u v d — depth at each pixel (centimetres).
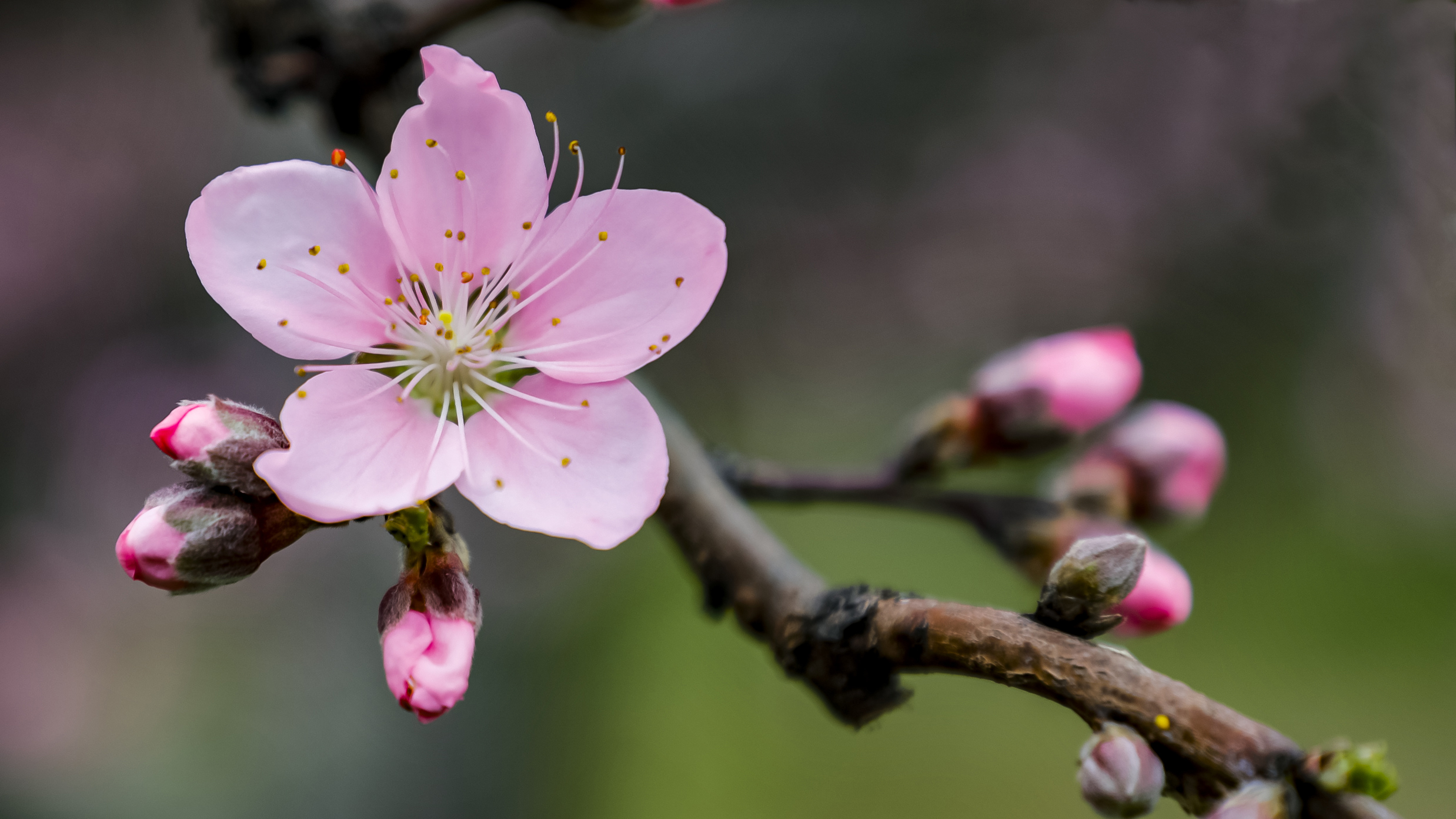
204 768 54
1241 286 59
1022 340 66
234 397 58
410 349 33
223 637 56
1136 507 37
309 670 54
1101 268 64
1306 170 44
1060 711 59
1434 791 58
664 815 56
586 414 33
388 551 55
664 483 33
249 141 57
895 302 66
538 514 32
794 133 62
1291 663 61
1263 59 43
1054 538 36
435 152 33
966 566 63
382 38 36
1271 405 62
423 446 33
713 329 65
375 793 50
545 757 53
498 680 53
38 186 59
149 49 58
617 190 33
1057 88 61
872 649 32
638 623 59
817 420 66
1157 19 54
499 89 33
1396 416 58
